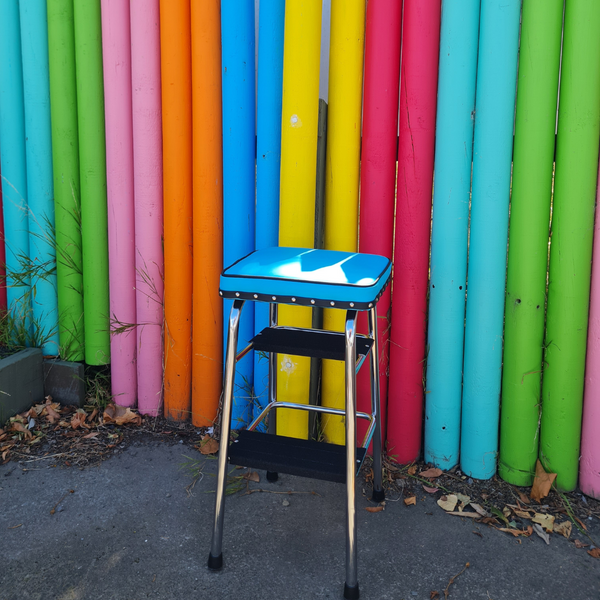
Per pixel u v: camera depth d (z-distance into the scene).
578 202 1.81
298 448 1.59
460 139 1.90
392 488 2.03
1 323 2.58
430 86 1.91
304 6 1.91
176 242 2.27
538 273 1.90
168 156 2.21
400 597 1.55
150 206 2.29
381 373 2.13
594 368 1.89
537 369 1.96
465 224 1.95
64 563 1.64
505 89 1.82
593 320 1.88
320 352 1.62
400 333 2.07
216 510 1.60
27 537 1.74
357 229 2.10
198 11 2.08
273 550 1.72
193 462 2.16
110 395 2.54
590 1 1.72
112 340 2.45
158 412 2.44
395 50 1.94
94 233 2.40
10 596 1.53
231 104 2.10
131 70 2.24
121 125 2.28
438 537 1.79
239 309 1.51
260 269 1.48
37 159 2.44
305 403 2.18
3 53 2.40
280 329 1.84
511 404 1.99
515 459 2.02
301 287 1.40
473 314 1.98
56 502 1.91
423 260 2.02
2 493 1.94
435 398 2.08
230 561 1.67
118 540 1.75
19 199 2.51
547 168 1.84
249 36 2.08
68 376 2.48
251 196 2.20
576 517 1.88
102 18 2.21
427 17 1.86
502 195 1.88
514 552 1.73
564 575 1.64
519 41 1.82
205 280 2.26
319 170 2.13
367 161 2.01
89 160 2.35
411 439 2.13
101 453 2.19
